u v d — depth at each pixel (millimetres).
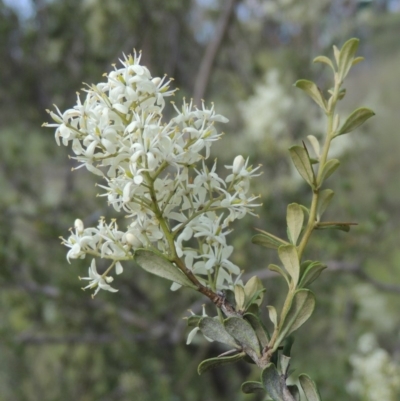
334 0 7582
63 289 6617
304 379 1434
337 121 1621
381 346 7441
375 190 7914
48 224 6977
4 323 7262
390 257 6578
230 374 8609
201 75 6293
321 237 5820
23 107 8352
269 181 6965
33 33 7852
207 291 1554
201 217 1648
